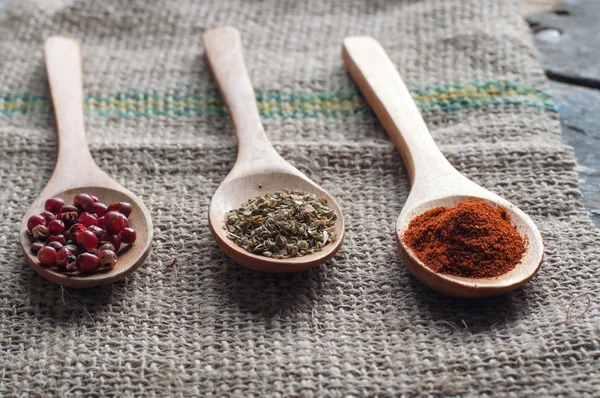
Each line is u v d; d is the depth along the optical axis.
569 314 0.22
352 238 0.25
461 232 0.23
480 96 0.29
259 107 0.30
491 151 0.27
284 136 0.28
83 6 0.34
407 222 0.24
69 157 0.26
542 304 0.22
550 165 0.26
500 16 0.32
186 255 0.24
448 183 0.25
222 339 0.22
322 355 0.21
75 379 0.21
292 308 0.23
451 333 0.22
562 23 0.34
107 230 0.23
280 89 0.30
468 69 0.30
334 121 0.29
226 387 0.21
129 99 0.30
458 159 0.27
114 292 0.23
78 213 0.24
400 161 0.27
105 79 0.31
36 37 0.33
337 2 0.35
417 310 0.22
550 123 0.28
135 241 0.24
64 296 0.23
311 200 0.25
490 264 0.22
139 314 0.23
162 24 0.34
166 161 0.27
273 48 0.33
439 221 0.23
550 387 0.20
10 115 0.29
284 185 0.26
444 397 0.20
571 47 0.33
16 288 0.23
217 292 0.23
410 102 0.28
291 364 0.21
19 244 0.24
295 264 0.23
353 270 0.24
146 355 0.21
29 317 0.22
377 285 0.23
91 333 0.22
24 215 0.24
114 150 0.27
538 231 0.23
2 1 0.36
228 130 0.29
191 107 0.30
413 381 0.21
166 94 0.30
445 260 0.22
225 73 0.29
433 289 0.23
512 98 0.29
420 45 0.32
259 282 0.23
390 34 0.33
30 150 0.27
